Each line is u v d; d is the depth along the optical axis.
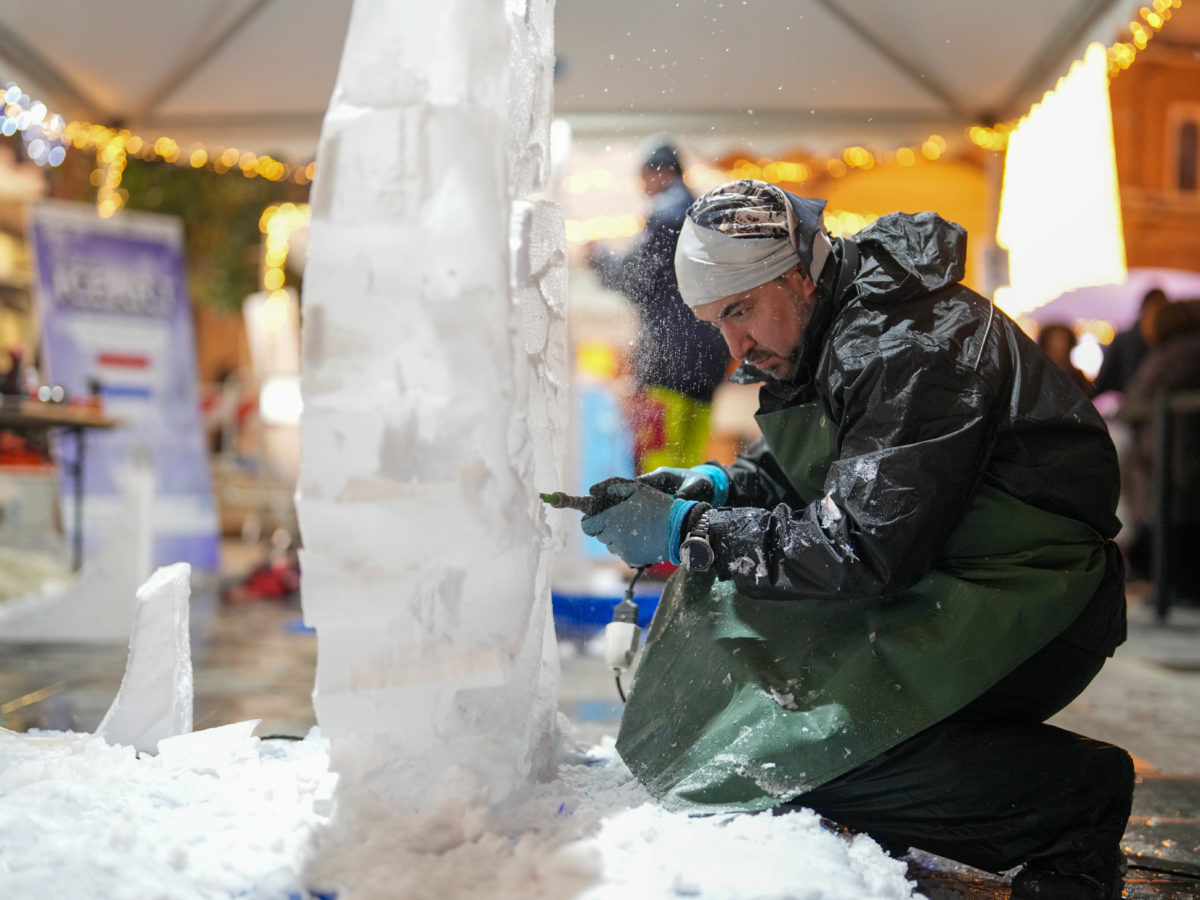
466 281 1.15
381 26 1.17
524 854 1.18
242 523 9.28
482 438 1.16
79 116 4.57
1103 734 2.70
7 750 1.66
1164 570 5.17
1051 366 1.52
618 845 1.26
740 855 1.25
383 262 1.15
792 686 1.48
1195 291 6.61
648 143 4.52
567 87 4.14
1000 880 1.56
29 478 6.09
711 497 1.84
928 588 1.46
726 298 1.56
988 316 1.50
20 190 8.02
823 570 1.38
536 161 1.55
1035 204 5.02
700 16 3.79
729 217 1.54
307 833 1.24
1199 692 3.32
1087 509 1.49
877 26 4.00
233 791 1.44
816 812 1.47
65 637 4.14
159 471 6.34
